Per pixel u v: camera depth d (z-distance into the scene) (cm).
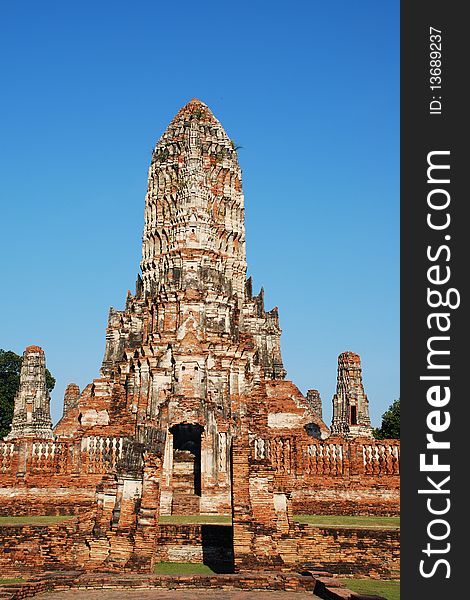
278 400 7419
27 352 6950
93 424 7006
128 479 4059
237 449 4044
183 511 5653
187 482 6234
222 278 7106
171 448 5841
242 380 6575
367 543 3925
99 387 7200
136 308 7200
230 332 6844
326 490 5506
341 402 7238
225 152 7619
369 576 3828
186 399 5991
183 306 6706
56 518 4875
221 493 5738
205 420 5934
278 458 5662
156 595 3105
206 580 3356
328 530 3981
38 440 5625
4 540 3809
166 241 7244
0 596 2873
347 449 5597
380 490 5481
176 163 7425
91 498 5503
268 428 6900
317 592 3216
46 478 5544
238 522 3788
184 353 6341
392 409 9806
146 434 5525
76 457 5647
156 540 4016
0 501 5403
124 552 3759
